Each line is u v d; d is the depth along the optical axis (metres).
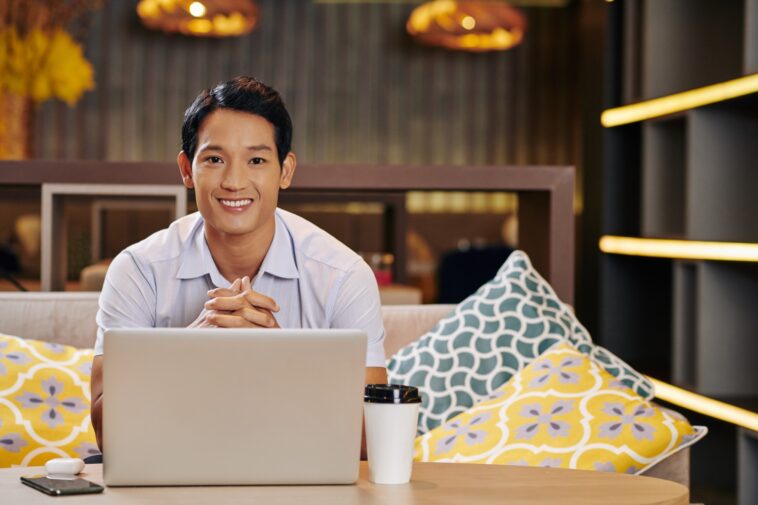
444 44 7.22
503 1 8.08
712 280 3.77
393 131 8.14
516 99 8.20
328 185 2.49
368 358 1.73
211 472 1.28
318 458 1.30
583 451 1.88
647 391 2.17
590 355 2.21
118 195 2.48
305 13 8.03
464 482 1.37
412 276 7.87
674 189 4.38
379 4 8.09
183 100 7.92
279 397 1.27
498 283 2.30
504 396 2.04
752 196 3.86
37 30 4.10
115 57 7.84
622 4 4.91
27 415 1.99
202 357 1.25
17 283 2.69
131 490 1.26
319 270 1.75
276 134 1.59
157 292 1.73
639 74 4.57
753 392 3.78
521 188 2.56
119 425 1.26
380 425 1.34
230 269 1.73
